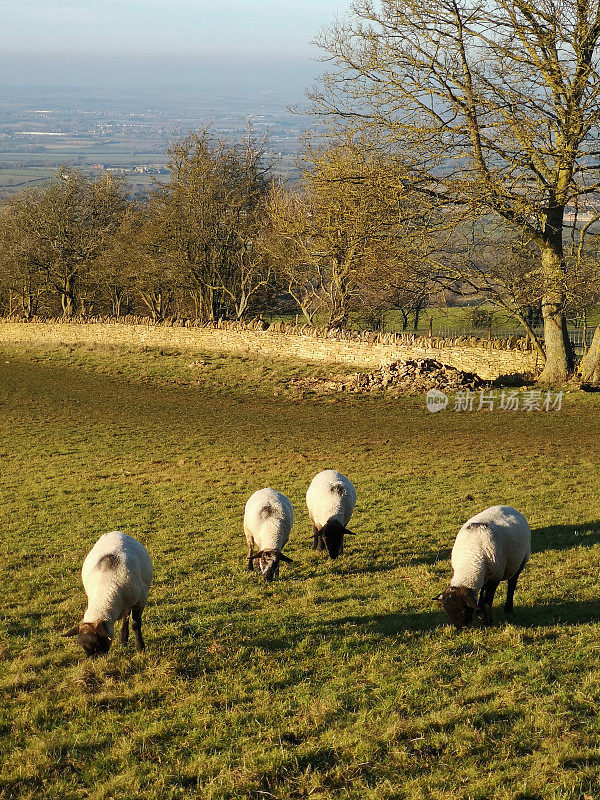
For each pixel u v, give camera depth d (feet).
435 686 29.76
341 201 120.06
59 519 65.41
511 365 124.06
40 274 212.23
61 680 33.22
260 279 200.85
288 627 37.86
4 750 27.55
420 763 24.49
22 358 159.84
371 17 104.42
